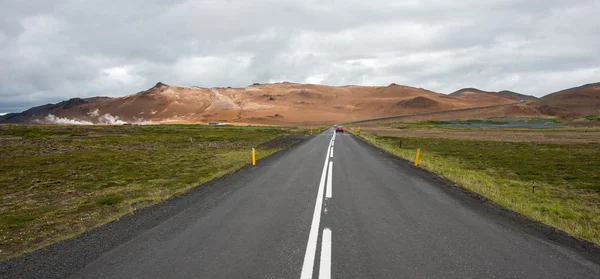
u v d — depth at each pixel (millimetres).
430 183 10289
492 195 8656
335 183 10023
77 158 20828
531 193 10898
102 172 14891
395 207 7062
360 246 4652
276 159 17391
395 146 31359
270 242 4816
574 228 6145
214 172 14086
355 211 6676
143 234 5316
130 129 71250
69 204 8695
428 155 22344
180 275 3746
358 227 5578
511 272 3865
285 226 5625
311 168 13562
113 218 6875
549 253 4516
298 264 4020
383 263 4062
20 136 45188
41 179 13266
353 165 14641
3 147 29297
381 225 5707
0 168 16562
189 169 15391
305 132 67375
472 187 9703
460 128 104875
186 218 6258
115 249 4641
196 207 7180
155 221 6137
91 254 4484
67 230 6148
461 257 4297
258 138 43344
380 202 7527
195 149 27094
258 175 11844
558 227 5996
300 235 5137
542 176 15109
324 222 5863
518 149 29375
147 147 29547
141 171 15094
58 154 23453
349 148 24719
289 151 22438
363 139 38250
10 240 5586
